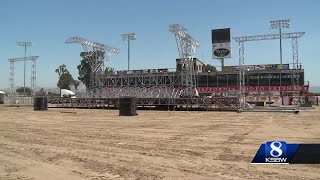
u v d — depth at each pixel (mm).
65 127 24531
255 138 17781
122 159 12352
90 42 69438
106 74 79750
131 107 37281
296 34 54031
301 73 73000
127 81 79312
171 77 76375
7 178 9836
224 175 9773
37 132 21359
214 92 77812
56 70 128375
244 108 46000
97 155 13203
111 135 19594
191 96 52719
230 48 83500
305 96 60125
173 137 18531
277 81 74062
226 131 21281
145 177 9680
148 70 79312
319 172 9828
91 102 57594
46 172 10508
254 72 75625
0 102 76188
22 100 73500
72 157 12836
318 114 38219
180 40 58812
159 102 50531
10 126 25438
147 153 13578
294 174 9672
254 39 52531
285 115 36781
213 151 13891
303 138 17609
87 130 22422
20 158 12750
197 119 31562
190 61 59812
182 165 11203
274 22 63062
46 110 48812
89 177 9773
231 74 77438
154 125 25688
